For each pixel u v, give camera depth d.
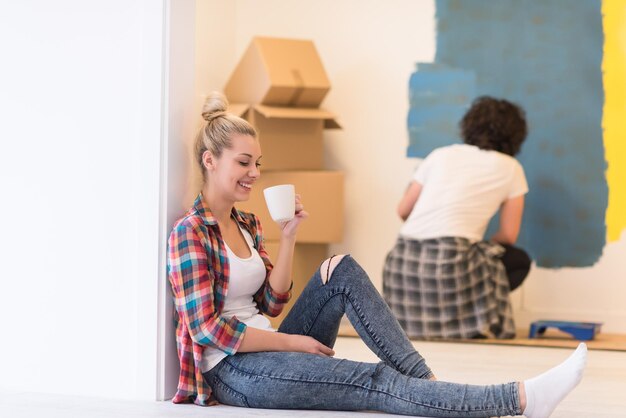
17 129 3.05
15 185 3.05
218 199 2.76
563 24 5.65
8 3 3.06
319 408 2.64
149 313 2.84
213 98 2.82
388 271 5.14
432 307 5.02
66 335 2.97
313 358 2.62
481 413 2.45
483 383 3.43
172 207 2.86
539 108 5.68
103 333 2.92
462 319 4.98
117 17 2.92
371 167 5.92
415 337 5.03
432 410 2.48
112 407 2.73
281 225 2.86
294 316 2.84
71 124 2.98
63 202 2.99
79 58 2.98
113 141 2.93
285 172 5.25
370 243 5.93
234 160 2.72
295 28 6.00
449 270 5.00
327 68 5.97
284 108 5.28
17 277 3.04
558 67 5.66
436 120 5.83
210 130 2.75
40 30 3.02
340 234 5.33
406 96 5.87
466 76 5.78
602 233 5.60
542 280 5.68
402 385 2.53
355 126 5.94
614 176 5.58
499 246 5.08
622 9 5.57
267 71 5.14
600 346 4.71
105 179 2.94
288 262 2.86
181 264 2.66
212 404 2.75
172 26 2.85
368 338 2.70
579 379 2.41
